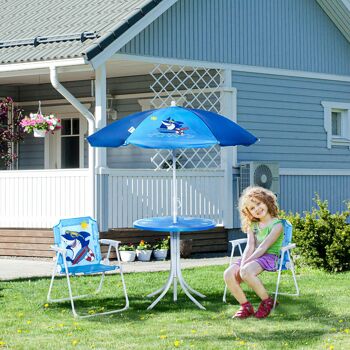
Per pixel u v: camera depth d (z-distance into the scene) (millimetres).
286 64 21312
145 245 17891
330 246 15023
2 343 9711
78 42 17391
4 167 22938
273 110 20953
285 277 14641
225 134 12766
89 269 11992
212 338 10016
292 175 21266
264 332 10328
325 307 11867
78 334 10266
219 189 19484
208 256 18906
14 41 18344
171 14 18953
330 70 22344
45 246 18031
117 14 18062
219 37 19922
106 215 17578
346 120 22781
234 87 20125
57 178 17906
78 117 22969
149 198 18266
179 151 20906
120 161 22047
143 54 18391
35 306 12016
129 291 13305
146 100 21453
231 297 12789
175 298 12508
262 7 20844
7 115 21219
